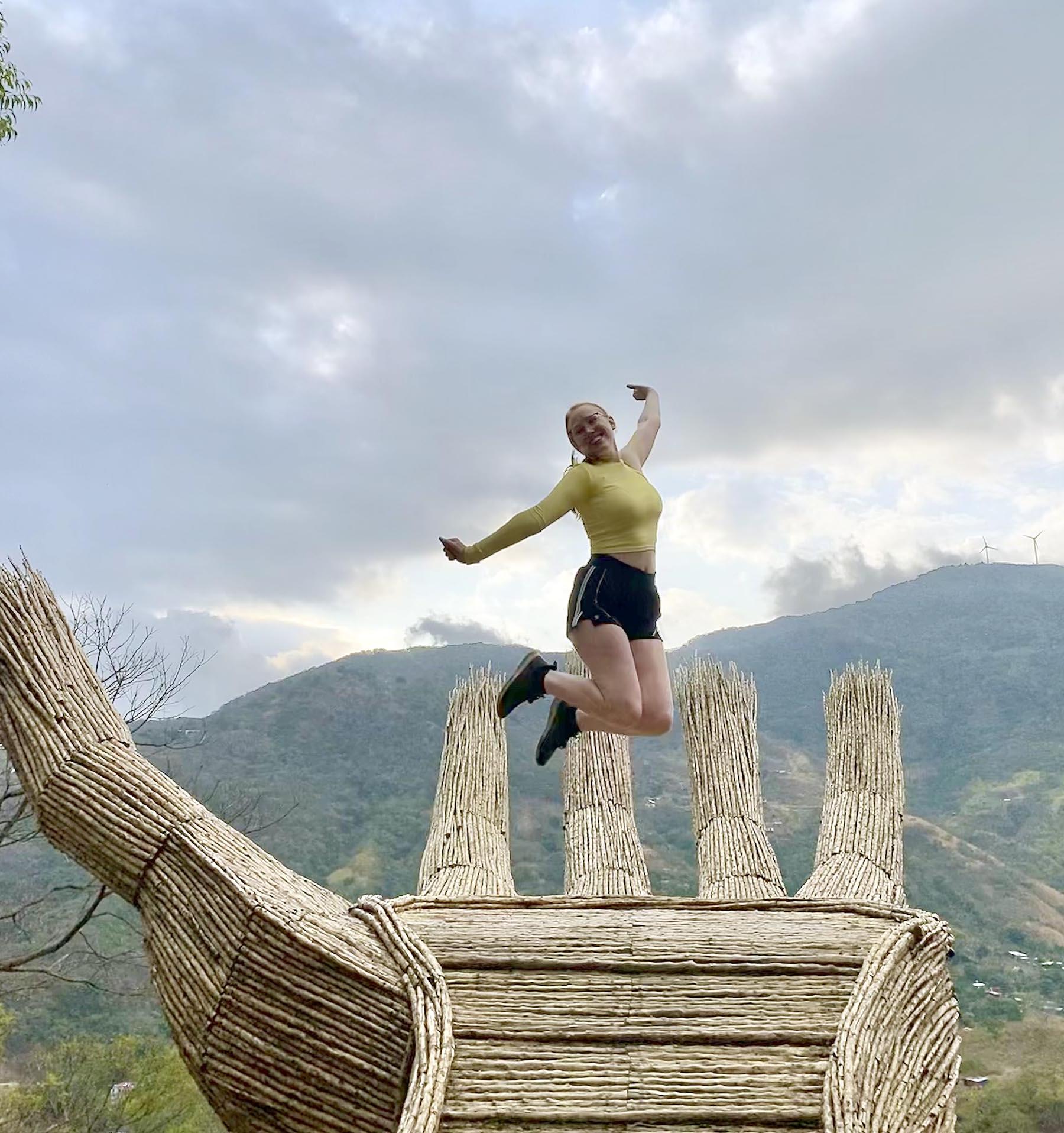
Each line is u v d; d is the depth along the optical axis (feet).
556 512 13.08
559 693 13.93
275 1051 12.40
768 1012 12.37
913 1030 12.71
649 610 13.67
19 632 15.33
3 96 21.66
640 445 14.75
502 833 21.03
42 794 14.49
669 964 13.21
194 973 13.01
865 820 19.61
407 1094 11.45
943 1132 11.98
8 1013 38.17
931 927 14.17
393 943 13.17
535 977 13.00
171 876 13.82
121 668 32.96
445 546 13.11
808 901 15.52
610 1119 10.89
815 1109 10.93
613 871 19.63
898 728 21.49
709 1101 11.09
